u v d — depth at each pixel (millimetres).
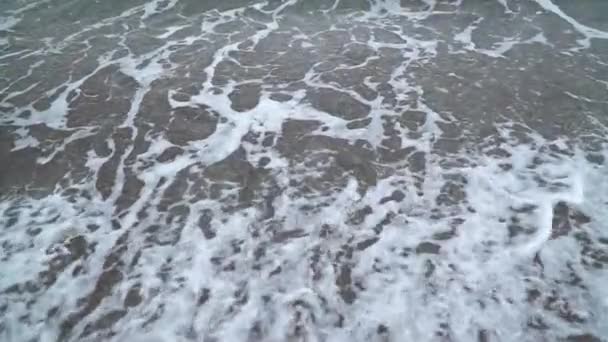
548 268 3559
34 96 5688
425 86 5676
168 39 6887
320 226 3980
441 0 7676
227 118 5285
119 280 3584
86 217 4105
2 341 3203
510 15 7180
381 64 6141
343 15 7410
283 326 3270
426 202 4168
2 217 4090
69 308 3398
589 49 6250
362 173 4496
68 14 7617
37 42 6855
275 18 7383
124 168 4633
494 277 3520
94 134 5078
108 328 3277
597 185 4223
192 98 5621
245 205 4199
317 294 3463
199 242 3871
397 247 3783
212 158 4734
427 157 4645
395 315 3309
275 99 5562
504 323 3229
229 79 5953
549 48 6316
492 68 5941
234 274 3617
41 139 5020
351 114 5281
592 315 3248
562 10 7219
